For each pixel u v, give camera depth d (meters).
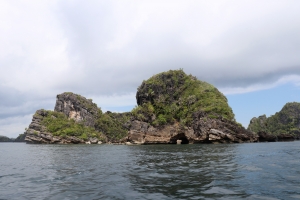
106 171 17.33
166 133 79.12
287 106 154.00
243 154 28.23
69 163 23.69
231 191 10.63
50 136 124.69
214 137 65.12
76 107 151.38
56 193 11.13
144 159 25.72
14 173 17.66
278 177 13.39
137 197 10.07
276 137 83.56
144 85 94.19
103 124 156.12
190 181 13.02
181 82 92.81
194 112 75.00
